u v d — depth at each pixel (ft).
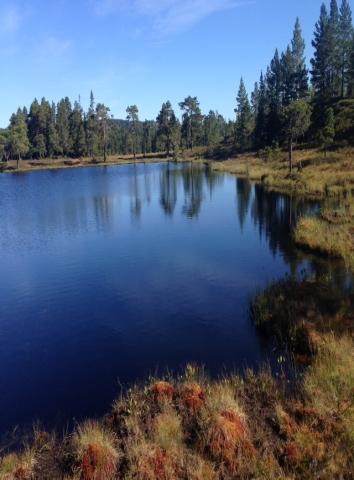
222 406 24.29
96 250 75.15
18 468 22.26
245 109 340.80
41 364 36.91
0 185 201.05
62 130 393.70
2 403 31.09
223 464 21.35
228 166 246.27
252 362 34.50
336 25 289.94
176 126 393.50
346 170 149.69
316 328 36.60
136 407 26.23
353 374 27.04
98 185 189.67
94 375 34.53
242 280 56.08
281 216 98.94
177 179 205.26
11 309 49.62
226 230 88.22
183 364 35.24
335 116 238.27
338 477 20.16
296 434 22.62
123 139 460.96
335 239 66.80
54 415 29.22
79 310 48.70
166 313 46.60
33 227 96.99
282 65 331.36
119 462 21.70
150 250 73.92
